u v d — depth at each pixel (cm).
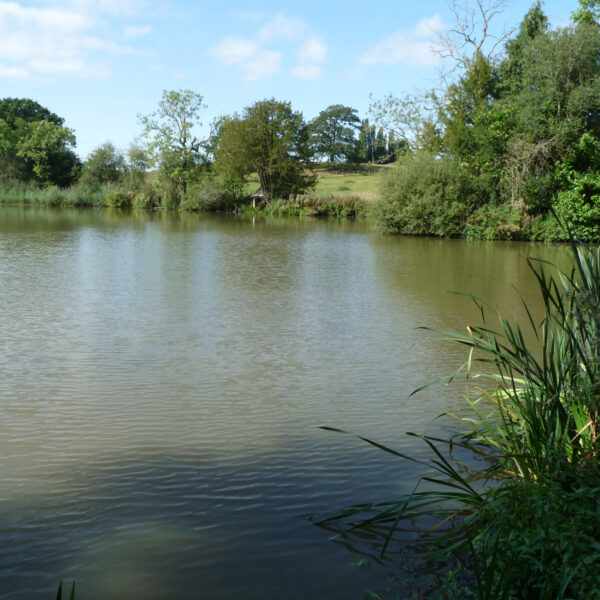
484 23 3706
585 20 3103
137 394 559
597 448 329
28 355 686
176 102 5422
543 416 348
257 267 1517
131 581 279
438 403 545
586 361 358
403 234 2823
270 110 5019
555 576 238
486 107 3338
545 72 2623
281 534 321
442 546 308
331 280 1320
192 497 360
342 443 446
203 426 480
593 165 2502
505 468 370
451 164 2780
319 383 604
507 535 277
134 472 393
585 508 269
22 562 292
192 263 1567
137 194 5478
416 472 396
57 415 500
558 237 2369
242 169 5131
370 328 862
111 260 1586
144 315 916
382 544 312
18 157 6675
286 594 271
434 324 891
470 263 1666
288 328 854
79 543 309
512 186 2642
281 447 439
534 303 1064
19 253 1695
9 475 387
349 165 9781
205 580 280
